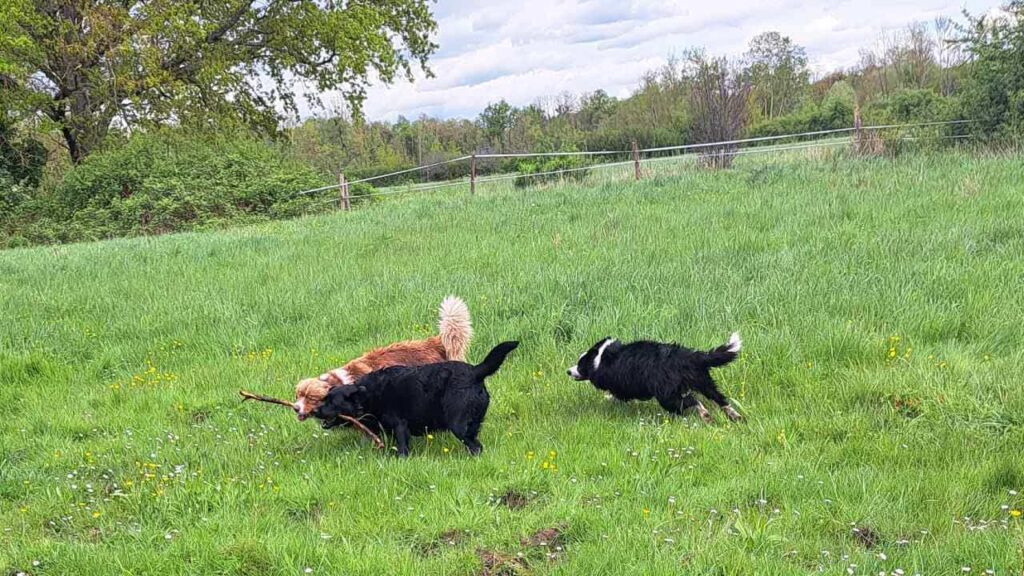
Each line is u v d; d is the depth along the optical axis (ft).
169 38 82.43
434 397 19.80
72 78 85.10
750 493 16.89
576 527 16.07
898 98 78.95
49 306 34.55
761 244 34.14
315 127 147.43
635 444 19.42
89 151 87.76
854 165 54.54
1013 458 17.12
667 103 131.23
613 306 27.66
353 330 28.99
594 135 127.85
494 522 16.44
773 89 159.02
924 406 19.84
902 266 28.50
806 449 18.62
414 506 17.25
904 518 15.65
